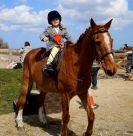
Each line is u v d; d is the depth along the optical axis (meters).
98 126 5.43
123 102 7.54
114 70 3.86
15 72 9.12
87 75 4.31
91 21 4.07
